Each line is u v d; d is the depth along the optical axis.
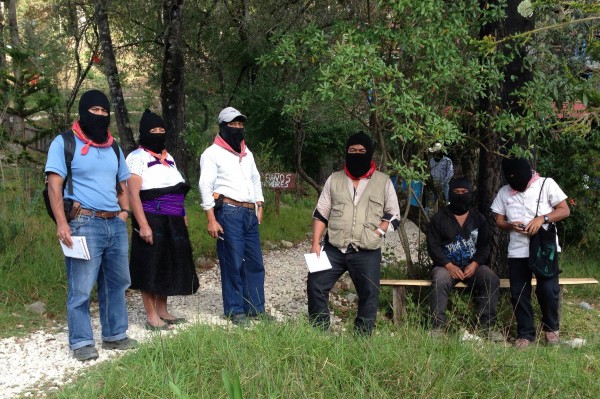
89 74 23.12
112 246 5.65
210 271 9.63
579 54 7.16
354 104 7.15
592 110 5.08
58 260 7.93
